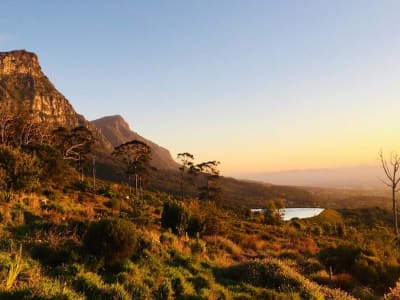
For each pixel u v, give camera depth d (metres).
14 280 6.54
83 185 38.81
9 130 47.38
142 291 7.67
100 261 8.61
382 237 27.38
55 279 7.11
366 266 13.99
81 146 52.72
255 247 20.52
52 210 14.32
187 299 8.10
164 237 13.40
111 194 35.88
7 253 7.86
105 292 7.14
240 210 57.81
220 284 9.94
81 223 11.55
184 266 10.75
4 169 17.97
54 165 29.77
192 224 18.75
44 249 8.93
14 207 13.13
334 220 59.28
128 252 9.19
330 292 10.95
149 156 56.66
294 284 10.49
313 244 24.77
